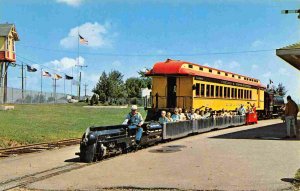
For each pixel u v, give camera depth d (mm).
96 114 41219
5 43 52906
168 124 20016
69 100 81000
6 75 54062
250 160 13930
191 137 22422
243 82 34594
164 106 26578
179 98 26141
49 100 71812
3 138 20328
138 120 16984
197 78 26297
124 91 83875
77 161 14375
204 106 27250
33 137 21672
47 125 27719
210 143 18984
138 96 89312
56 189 10125
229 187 10141
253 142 19094
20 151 17141
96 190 10039
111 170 12469
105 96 78062
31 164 13875
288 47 19234
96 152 14180
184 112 25078
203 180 10938
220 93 29828
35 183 10758
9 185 10578
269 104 43250
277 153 15477
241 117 31688
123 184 10570
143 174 11805
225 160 13984
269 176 11359
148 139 17844
